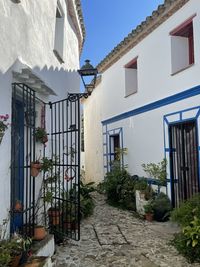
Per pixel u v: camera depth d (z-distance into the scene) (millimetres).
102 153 15195
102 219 8617
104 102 14883
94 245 6188
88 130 18391
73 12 8961
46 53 6453
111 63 13758
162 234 7035
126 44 11586
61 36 8039
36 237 5062
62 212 6309
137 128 11141
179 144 8562
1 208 4152
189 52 8922
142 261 5309
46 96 6699
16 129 4961
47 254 5055
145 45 10453
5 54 4340
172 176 8766
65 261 5281
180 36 8898
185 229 5453
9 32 4484
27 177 5203
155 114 9805
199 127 7605
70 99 6246
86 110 19078
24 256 3926
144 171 10430
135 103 11297
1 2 4219
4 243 3809
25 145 5648
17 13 4805
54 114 7324
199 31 7652
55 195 6285
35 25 5688
